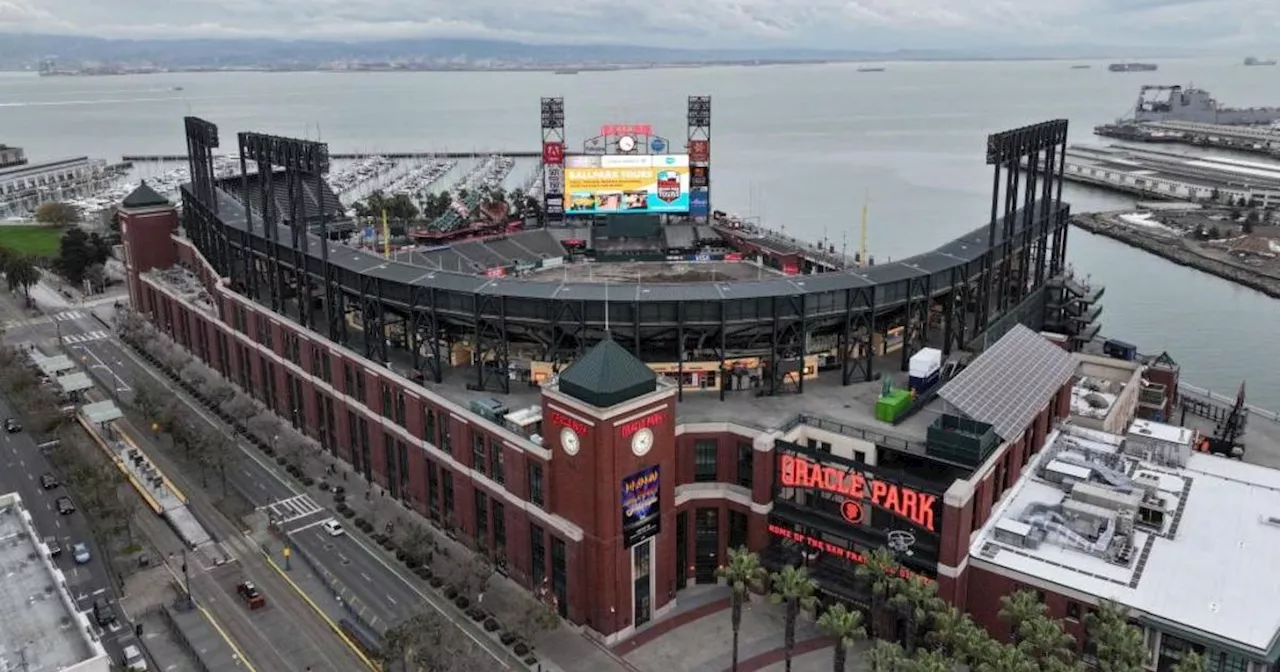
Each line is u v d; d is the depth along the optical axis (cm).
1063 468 10606
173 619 9938
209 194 17600
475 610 9962
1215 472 11000
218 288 16350
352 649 9506
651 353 11931
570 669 9119
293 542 11456
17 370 15975
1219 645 7894
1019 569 8962
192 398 16262
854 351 12775
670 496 9800
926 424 10438
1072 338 15888
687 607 10131
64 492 12769
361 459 13100
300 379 14262
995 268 14662
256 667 9200
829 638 9488
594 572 9419
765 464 9981
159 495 12631
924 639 8431
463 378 12150
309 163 12850
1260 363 19750
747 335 11938
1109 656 7350
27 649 7406
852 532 9650
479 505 10919
